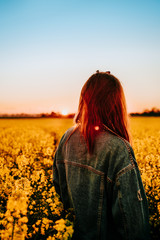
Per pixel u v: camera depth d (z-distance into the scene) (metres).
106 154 1.19
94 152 1.25
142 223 1.15
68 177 1.43
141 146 6.37
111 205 1.24
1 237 1.26
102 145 1.21
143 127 19.12
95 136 1.26
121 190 1.13
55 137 12.14
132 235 1.13
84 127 1.29
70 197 1.48
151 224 2.61
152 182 3.16
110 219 1.27
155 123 26.06
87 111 1.30
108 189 1.21
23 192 1.54
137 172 1.18
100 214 1.23
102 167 1.21
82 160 1.33
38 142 9.20
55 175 1.66
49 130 17.86
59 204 1.87
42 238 1.86
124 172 1.13
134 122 28.44
